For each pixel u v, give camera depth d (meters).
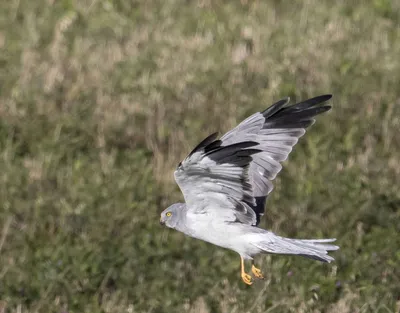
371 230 14.02
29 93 17.42
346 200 14.36
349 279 12.78
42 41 19.92
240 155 9.49
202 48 19.05
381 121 16.47
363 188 14.77
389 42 19.28
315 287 12.51
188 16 20.78
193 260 13.46
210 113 16.88
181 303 12.66
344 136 16.23
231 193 9.85
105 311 12.51
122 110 17.00
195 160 9.49
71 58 18.91
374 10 20.77
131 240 13.77
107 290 13.03
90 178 15.21
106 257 13.45
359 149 15.91
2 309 12.54
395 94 17.19
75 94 17.42
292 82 17.52
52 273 13.03
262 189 10.80
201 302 12.34
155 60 18.64
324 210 14.30
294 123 10.98
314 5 21.12
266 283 12.30
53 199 14.72
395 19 20.56
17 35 20.00
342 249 13.31
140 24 20.55
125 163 15.76
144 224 14.22
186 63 18.38
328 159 15.66
